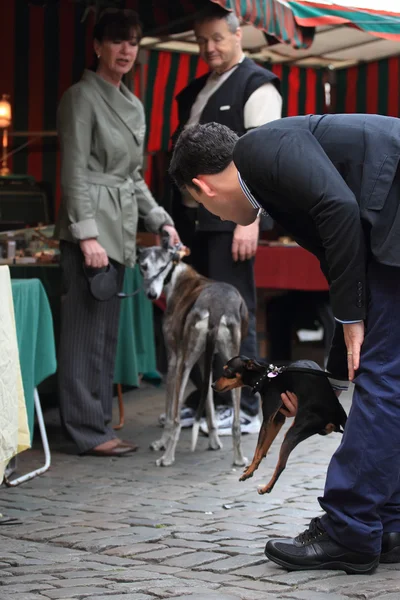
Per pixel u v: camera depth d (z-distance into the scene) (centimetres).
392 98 1155
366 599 329
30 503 505
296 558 364
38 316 582
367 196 335
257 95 681
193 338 598
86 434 642
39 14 905
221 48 682
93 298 643
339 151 341
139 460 624
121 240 647
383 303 346
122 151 646
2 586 350
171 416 656
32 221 866
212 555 393
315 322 1027
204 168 355
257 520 454
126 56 641
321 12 679
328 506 359
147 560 391
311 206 333
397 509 373
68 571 375
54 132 921
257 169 337
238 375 403
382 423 345
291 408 384
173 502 500
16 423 489
